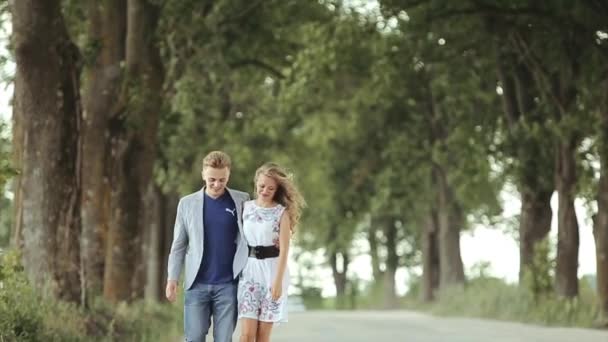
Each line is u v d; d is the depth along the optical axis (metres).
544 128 51.44
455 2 46.34
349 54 51.16
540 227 55.72
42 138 26.78
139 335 29.25
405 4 45.59
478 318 57.06
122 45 36.81
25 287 23.11
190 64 46.97
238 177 68.56
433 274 82.31
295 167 75.88
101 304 30.05
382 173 77.62
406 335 37.84
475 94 59.84
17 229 27.38
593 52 45.59
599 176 46.88
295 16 50.66
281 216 16.02
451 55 53.06
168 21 42.75
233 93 59.09
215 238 15.90
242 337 15.95
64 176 26.97
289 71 51.94
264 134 65.81
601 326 44.12
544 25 46.34
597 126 45.50
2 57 37.59
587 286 55.06
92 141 36.16
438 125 69.94
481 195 66.75
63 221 27.03
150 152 39.47
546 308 48.25
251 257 16.06
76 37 41.12
